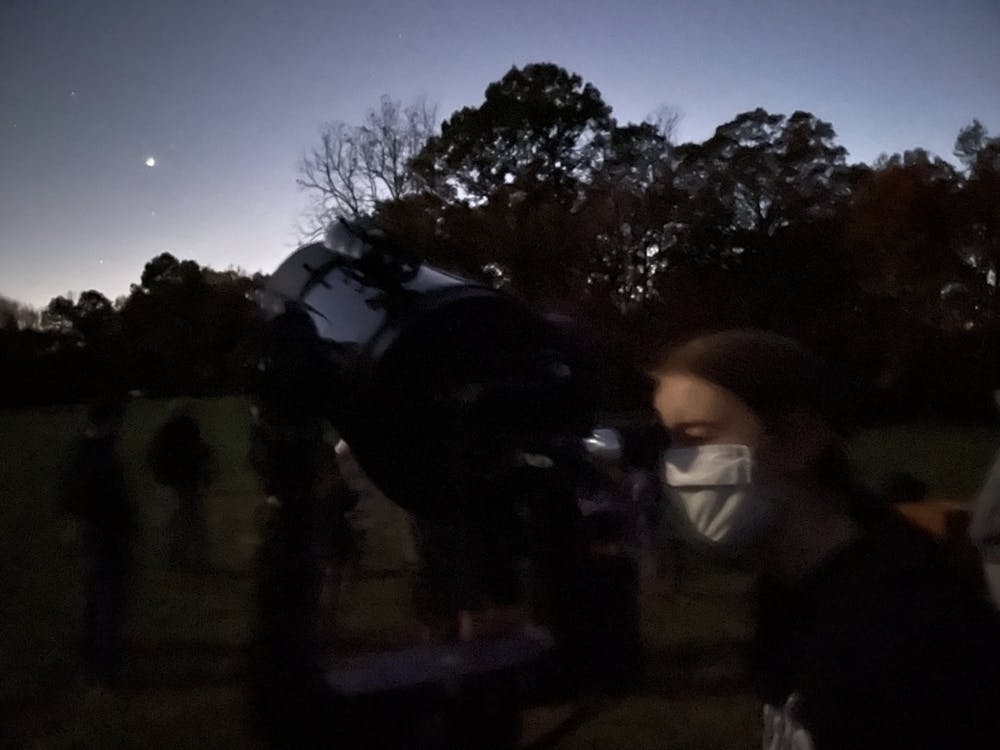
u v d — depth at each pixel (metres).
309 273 1.16
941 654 0.95
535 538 1.21
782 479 1.10
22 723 1.09
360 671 1.15
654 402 1.22
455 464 1.15
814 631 1.03
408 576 1.18
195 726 1.11
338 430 1.14
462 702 1.16
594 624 1.21
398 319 1.11
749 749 1.18
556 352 1.21
